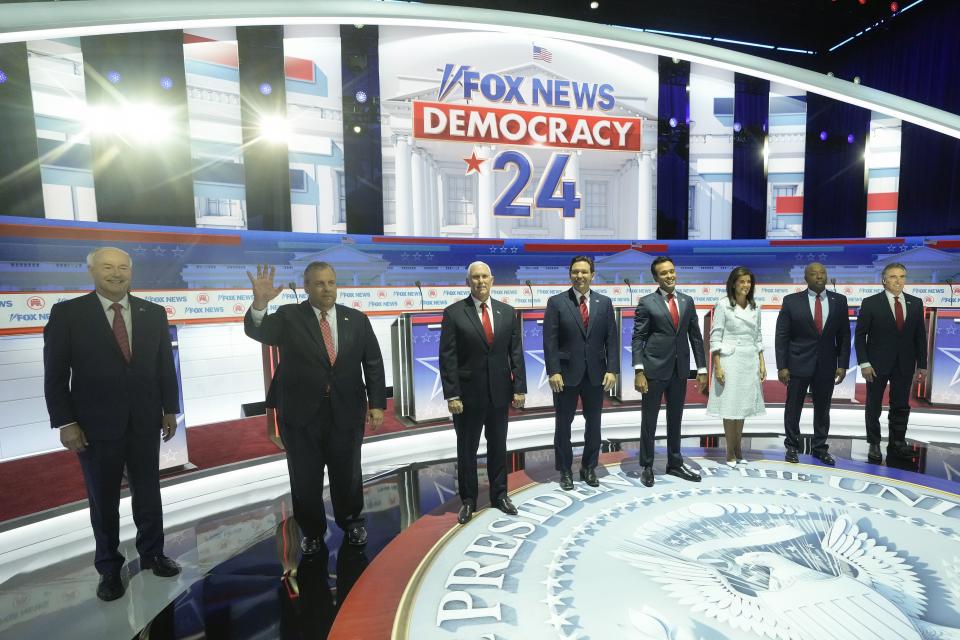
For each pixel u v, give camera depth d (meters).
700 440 4.26
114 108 4.70
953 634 1.79
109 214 4.76
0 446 4.09
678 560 2.34
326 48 5.46
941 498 3.00
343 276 5.78
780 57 8.77
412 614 2.00
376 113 5.70
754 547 2.45
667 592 2.09
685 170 6.75
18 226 4.36
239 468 3.72
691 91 6.67
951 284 6.27
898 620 1.87
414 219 5.98
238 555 2.55
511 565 2.34
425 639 1.84
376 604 2.08
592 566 2.30
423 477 3.54
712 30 8.16
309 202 5.57
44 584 2.34
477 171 6.14
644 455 3.30
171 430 2.55
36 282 4.47
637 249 6.76
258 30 5.18
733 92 6.75
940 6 7.25
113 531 2.32
